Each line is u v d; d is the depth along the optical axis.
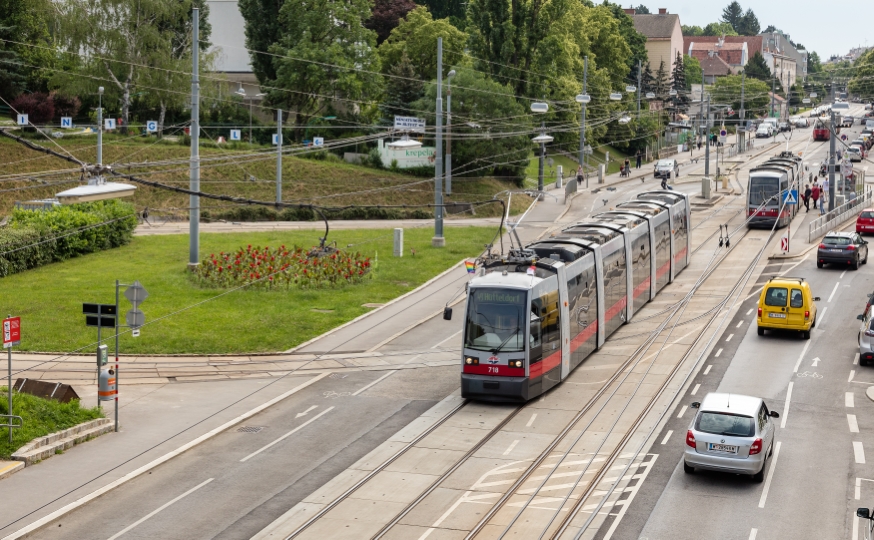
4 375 33.81
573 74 110.00
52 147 77.94
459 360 37.50
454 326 43.00
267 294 47.16
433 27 100.06
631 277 43.34
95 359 36.38
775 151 126.56
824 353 38.03
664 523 21.84
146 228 66.81
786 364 36.44
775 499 23.41
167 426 29.34
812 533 21.36
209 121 91.12
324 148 84.31
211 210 72.25
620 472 25.17
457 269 54.88
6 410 26.97
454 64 100.25
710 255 59.19
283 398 32.47
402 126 56.69
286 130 92.50
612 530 21.44
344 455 26.66
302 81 88.75
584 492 23.69
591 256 37.66
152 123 73.19
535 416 30.25
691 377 34.72
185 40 87.31
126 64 82.19
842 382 34.16
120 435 28.44
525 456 26.42
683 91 146.38
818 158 114.19
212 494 23.66
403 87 91.06
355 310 45.09
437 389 33.53
